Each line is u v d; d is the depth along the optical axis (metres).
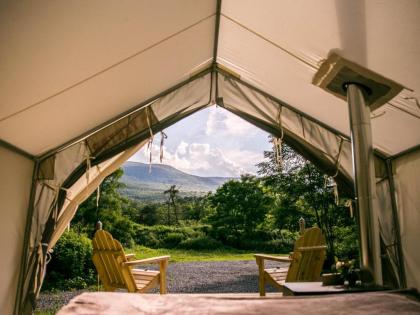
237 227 13.20
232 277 7.16
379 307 1.47
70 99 2.65
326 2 1.85
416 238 3.23
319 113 3.66
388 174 3.60
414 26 1.72
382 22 1.79
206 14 2.66
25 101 2.33
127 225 11.45
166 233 13.44
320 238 3.53
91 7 1.79
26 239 3.21
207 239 13.00
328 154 3.89
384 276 3.47
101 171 3.87
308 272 3.41
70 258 7.02
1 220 2.77
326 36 2.17
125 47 2.38
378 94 2.40
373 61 2.16
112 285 3.61
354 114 2.38
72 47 2.04
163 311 1.50
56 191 3.43
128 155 3.96
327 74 2.50
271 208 12.97
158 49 2.72
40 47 1.89
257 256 3.60
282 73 3.17
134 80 3.02
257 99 4.08
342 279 2.34
